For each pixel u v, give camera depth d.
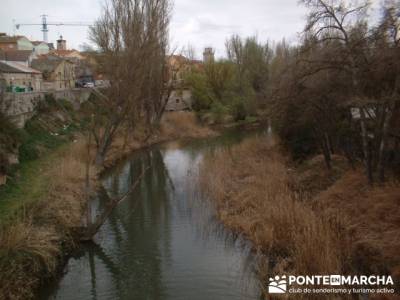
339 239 12.07
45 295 11.14
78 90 40.84
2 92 22.31
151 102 37.78
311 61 15.42
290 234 12.76
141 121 38.12
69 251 13.52
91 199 19.03
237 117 51.12
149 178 24.31
